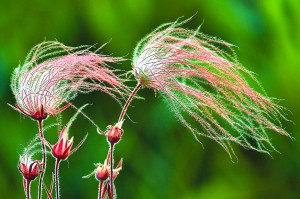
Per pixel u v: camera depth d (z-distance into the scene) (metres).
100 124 0.95
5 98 0.96
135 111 0.96
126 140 0.96
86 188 0.95
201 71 0.51
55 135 0.92
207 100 0.51
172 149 0.97
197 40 0.51
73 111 0.94
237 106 0.51
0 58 0.96
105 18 0.98
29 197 0.49
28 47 0.97
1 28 0.97
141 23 0.98
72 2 0.98
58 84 0.50
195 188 0.98
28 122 0.94
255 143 0.98
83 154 0.95
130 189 0.97
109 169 0.50
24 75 0.50
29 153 0.52
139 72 0.50
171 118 0.95
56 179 0.48
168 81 0.51
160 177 0.97
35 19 0.98
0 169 0.96
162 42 0.51
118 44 0.98
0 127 0.95
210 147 0.98
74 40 0.98
